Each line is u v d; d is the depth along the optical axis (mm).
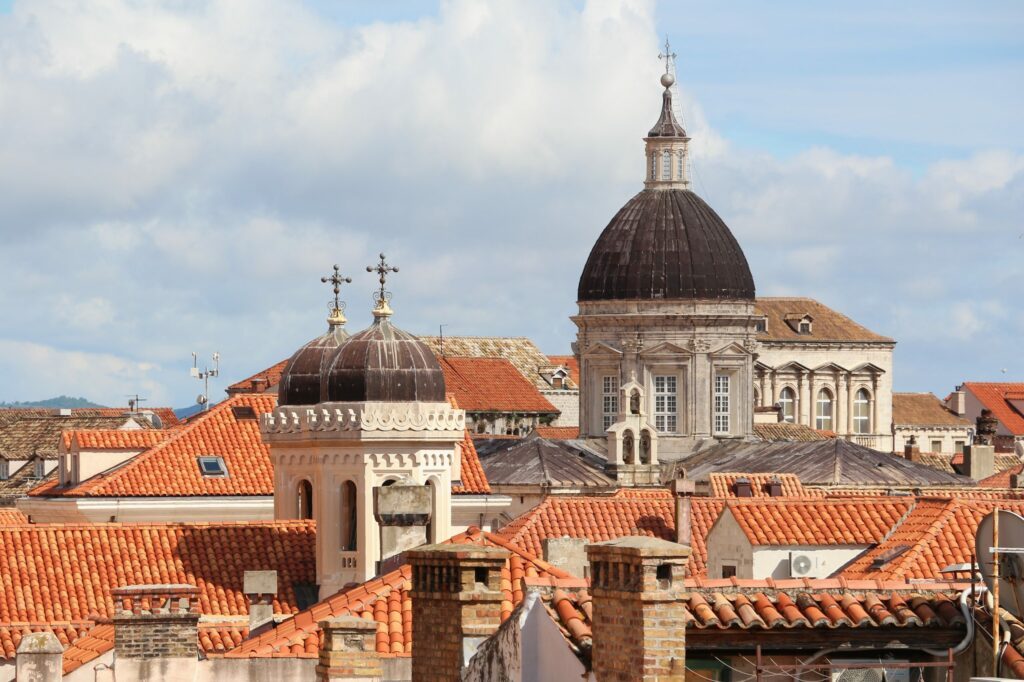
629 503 196500
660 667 68812
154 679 102688
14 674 113688
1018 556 78062
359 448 163125
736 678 78188
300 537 164625
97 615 143750
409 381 166000
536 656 74062
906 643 78750
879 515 163750
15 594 155625
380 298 170625
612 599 70125
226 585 158875
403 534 142000
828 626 78375
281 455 169000
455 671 76312
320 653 92000
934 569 130000
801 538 161250
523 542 190125
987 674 77875
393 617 106625
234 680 103375
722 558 166750
